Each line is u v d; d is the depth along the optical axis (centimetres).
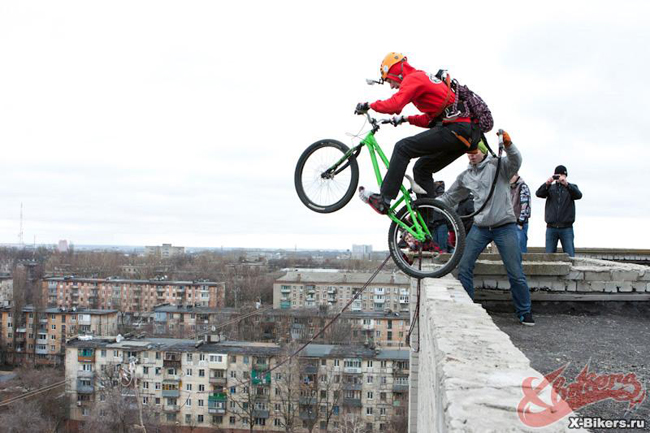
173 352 4194
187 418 4131
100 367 4253
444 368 202
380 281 7600
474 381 185
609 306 677
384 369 4053
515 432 142
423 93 446
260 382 4119
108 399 3872
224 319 6256
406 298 7525
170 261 13275
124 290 8706
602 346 482
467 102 454
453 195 615
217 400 4128
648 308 668
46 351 6406
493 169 564
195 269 11469
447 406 163
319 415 4019
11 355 6419
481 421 149
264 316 5991
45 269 11025
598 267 708
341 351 4316
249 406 4041
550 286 686
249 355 4159
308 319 5875
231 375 4147
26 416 3738
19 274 8975
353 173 514
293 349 4309
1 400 4053
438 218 579
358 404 4019
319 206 535
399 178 472
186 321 6488
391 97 448
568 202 930
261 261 13788
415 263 755
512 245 577
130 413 3831
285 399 4066
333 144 528
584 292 682
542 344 493
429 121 487
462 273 600
